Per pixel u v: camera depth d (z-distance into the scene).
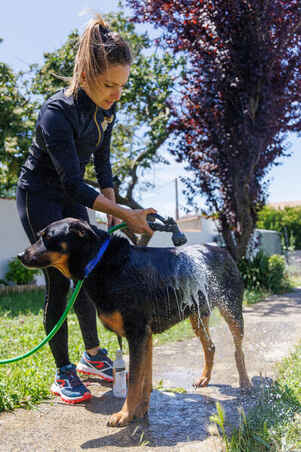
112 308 2.60
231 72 8.98
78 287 2.70
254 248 10.95
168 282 2.77
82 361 3.54
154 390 3.21
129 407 2.59
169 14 8.94
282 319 6.40
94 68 2.54
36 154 2.97
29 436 2.42
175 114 10.12
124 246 2.72
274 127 9.38
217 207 10.14
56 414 2.77
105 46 2.51
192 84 9.58
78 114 2.77
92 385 3.41
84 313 3.37
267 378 3.36
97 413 2.79
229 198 9.87
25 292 10.23
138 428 2.52
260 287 10.19
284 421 2.37
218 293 3.14
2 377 3.20
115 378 3.13
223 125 9.27
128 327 2.62
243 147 8.98
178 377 3.56
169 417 2.68
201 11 8.70
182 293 2.84
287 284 11.10
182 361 4.09
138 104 11.51
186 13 8.93
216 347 4.57
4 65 10.80
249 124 9.04
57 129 2.68
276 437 2.18
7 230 10.91
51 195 3.03
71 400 2.96
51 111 2.72
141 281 2.65
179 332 5.38
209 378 3.33
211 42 9.05
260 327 5.73
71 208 3.25
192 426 2.52
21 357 2.68
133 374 2.60
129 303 2.59
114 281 2.59
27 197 3.02
